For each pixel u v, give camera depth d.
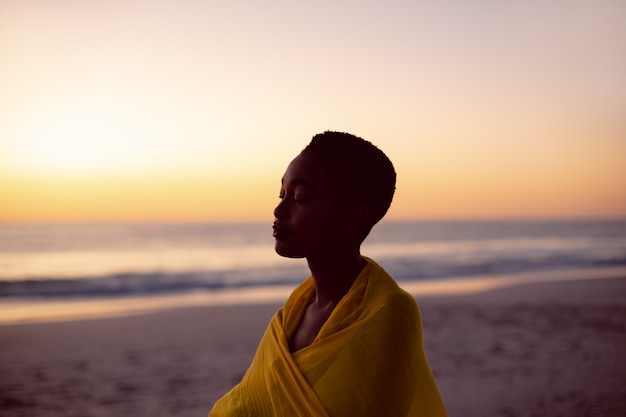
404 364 1.00
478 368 7.71
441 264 35.44
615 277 22.55
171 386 7.68
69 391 7.59
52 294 21.94
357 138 1.14
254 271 32.22
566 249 50.91
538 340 9.47
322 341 1.04
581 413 5.50
